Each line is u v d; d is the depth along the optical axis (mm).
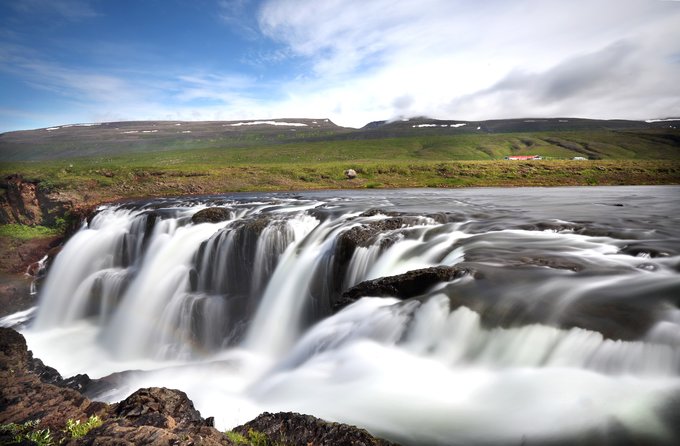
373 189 57938
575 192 45500
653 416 6195
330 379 9281
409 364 8977
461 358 8773
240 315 17703
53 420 6367
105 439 5090
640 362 7379
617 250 13766
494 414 7031
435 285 10977
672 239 15547
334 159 149875
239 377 11906
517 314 8859
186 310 18516
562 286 10102
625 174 63938
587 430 6129
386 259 14633
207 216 23516
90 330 20000
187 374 12023
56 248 29938
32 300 25234
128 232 25172
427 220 19547
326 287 16078
